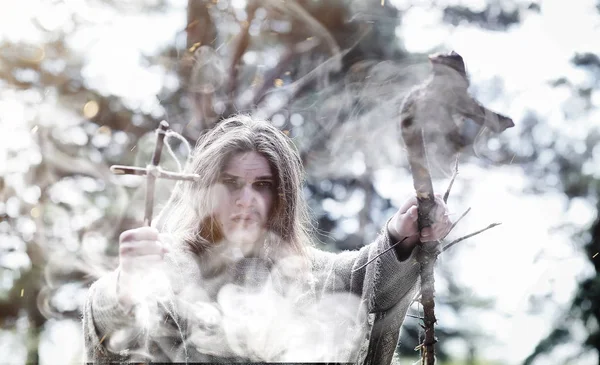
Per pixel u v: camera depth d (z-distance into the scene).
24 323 4.84
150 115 5.00
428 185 1.86
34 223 4.79
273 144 2.23
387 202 5.75
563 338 5.03
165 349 2.01
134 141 4.94
